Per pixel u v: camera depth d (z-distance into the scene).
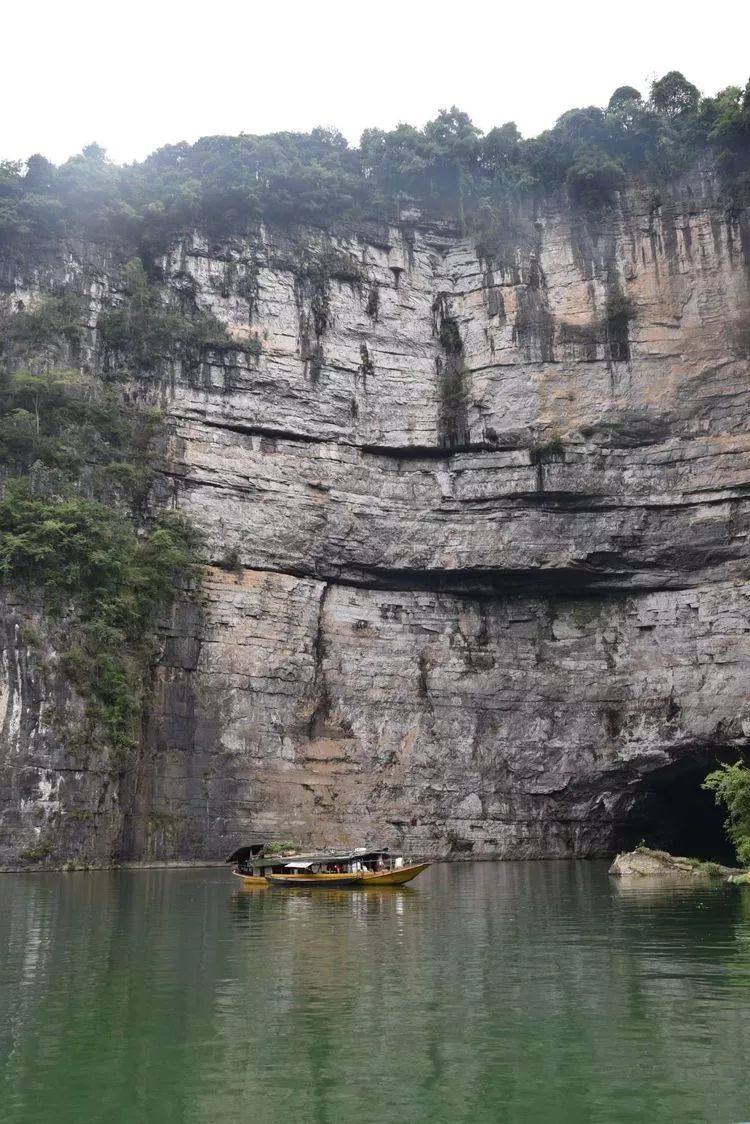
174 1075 11.21
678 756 53.06
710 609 53.81
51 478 47.19
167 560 48.84
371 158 61.47
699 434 55.16
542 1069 11.29
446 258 60.44
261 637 51.72
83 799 42.31
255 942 19.98
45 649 42.62
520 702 55.44
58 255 53.97
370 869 35.50
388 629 55.44
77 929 21.98
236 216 57.62
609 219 58.72
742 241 56.38
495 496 56.12
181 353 53.88
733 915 23.78
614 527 55.03
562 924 22.47
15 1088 10.81
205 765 48.38
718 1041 12.20
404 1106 10.26
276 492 54.19
